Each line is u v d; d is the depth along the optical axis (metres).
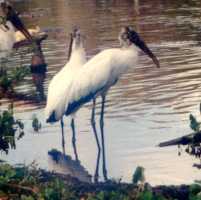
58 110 14.77
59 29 27.25
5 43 23.08
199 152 13.23
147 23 27.61
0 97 17.09
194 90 17.39
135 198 9.91
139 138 14.08
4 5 23.06
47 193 9.93
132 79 18.78
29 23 29.25
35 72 20.56
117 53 15.77
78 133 14.70
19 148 13.84
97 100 17.00
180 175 12.05
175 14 29.70
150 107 16.09
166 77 18.83
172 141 13.74
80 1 35.34
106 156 13.29
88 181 11.98
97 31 26.16
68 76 15.20
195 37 24.30
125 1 34.69
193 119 13.88
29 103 17.20
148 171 12.30
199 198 9.86
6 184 10.35
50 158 13.23
